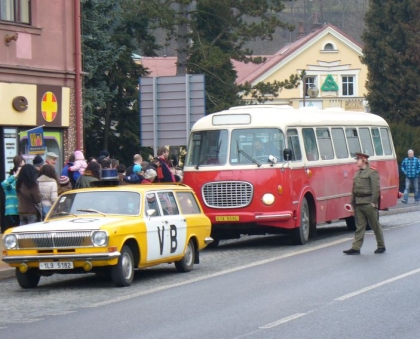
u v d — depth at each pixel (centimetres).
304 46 7788
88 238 1622
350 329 1192
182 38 4734
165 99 2709
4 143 2673
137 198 1777
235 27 4941
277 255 2192
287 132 2439
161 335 1184
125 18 4550
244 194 2377
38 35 2812
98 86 4209
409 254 2086
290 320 1268
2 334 1230
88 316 1360
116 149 4709
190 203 1973
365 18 5869
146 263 1745
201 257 2233
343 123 2847
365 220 2133
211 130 2461
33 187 2108
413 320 1248
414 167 4200
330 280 1677
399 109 5775
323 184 2634
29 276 1712
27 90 2748
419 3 5678
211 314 1341
